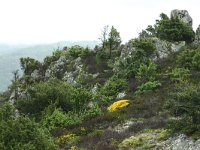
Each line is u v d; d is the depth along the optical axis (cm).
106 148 2452
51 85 4569
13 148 1948
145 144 2428
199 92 2464
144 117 3103
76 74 6150
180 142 2322
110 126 3055
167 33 5744
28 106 4350
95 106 3750
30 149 1962
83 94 4234
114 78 4856
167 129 2528
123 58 5509
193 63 4369
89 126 3216
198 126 2358
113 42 6169
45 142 2073
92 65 6056
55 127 3456
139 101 3619
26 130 2047
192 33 5688
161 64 4888
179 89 2792
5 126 2052
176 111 2553
